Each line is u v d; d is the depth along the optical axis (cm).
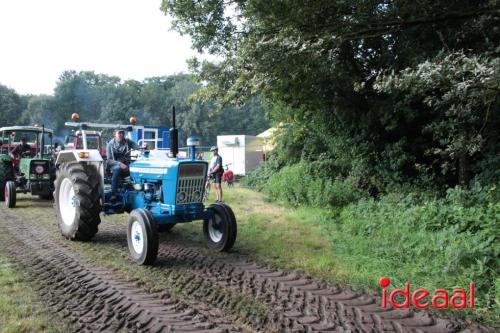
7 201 1015
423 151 954
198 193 615
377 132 993
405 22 743
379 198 943
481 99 559
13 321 368
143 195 640
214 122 6100
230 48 981
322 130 1102
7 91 5181
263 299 433
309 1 730
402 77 564
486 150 803
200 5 1045
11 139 1236
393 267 532
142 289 460
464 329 366
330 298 437
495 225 548
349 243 641
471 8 715
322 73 830
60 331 354
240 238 706
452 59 596
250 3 779
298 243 668
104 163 720
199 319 383
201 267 546
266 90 887
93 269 528
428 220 641
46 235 718
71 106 5016
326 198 973
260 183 1529
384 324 375
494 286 435
